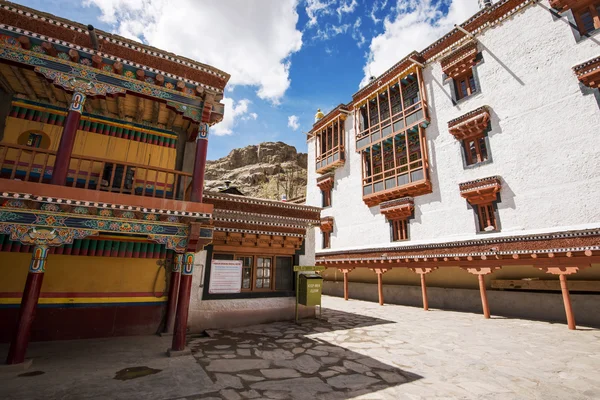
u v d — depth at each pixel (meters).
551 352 6.44
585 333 8.31
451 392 4.30
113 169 5.92
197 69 6.86
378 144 19.44
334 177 23.61
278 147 77.38
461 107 15.22
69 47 5.68
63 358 5.41
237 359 5.68
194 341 7.09
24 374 4.50
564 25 12.08
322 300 17.05
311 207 10.91
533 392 4.33
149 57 6.41
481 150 14.34
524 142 12.55
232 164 76.06
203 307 8.44
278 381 4.61
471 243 11.24
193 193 6.40
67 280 7.17
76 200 5.22
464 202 14.41
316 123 26.34
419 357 6.05
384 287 16.34
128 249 7.82
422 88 17.08
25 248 6.75
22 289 6.67
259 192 59.88
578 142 11.02
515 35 13.58
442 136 15.90
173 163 8.50
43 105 7.26
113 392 3.94
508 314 11.61
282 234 10.03
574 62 11.55
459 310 13.03
